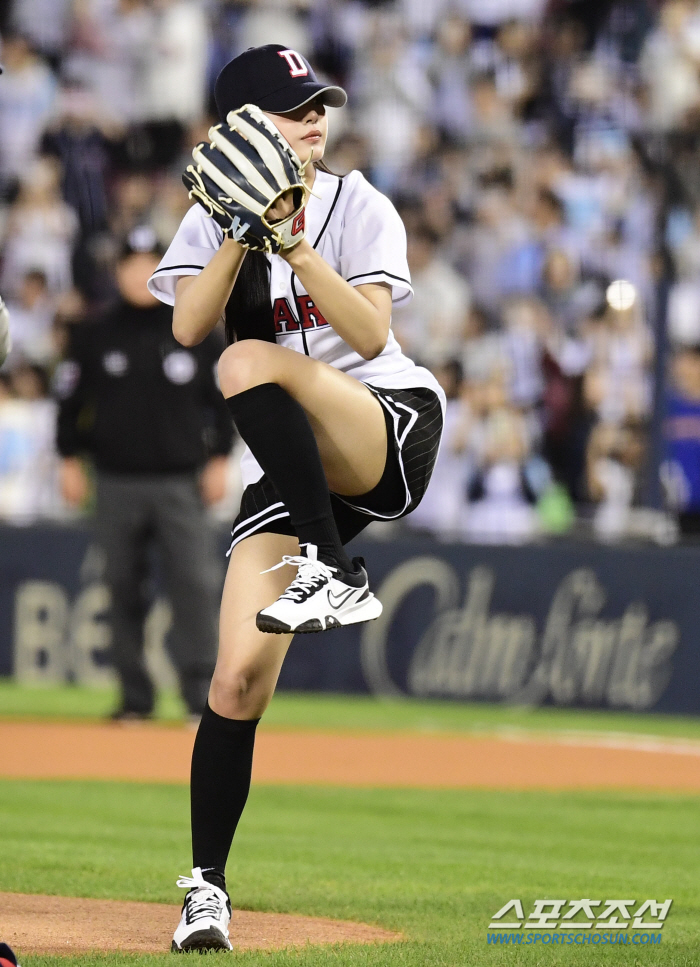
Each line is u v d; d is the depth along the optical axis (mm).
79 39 45094
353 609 10492
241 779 10883
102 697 32844
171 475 27422
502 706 34281
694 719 32938
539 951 10711
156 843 16250
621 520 36375
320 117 11219
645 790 22438
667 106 41875
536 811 19984
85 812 18578
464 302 40500
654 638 33531
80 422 28938
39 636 35625
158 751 24516
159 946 10586
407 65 45062
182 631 27719
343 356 11492
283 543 10961
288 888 13469
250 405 10461
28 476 38031
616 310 38531
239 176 9992
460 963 10023
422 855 15969
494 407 37531
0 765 22672
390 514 11367
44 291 41219
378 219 11250
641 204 40812
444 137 44281
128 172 43438
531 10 45531
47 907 12156
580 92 43625
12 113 44094
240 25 45906
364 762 24594
